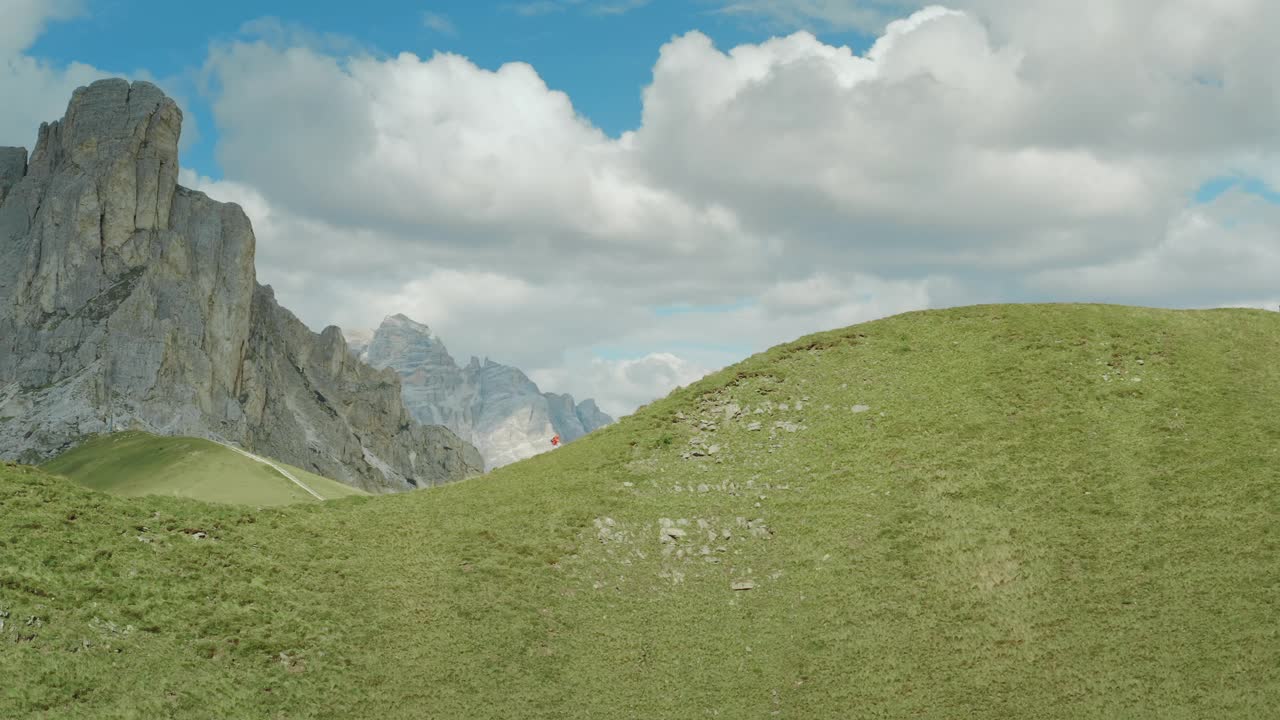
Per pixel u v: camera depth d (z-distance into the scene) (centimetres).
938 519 6206
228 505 6575
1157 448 6438
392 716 4753
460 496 7194
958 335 8488
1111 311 8469
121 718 4175
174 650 4775
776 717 4903
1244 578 5112
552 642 5488
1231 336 7844
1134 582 5294
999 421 7088
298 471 13500
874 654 5231
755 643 5481
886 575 5822
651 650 5472
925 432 7156
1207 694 4466
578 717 4916
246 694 4625
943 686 4912
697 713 4969
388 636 5353
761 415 7912
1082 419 6912
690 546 6425
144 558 5469
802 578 5962
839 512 6506
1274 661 4538
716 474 7219
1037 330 8244
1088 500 6050
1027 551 5725
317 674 4931
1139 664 4750
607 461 7538
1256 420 6556
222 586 5447
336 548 6231
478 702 4944
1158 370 7394
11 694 4072
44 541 5253
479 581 5950
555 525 6625
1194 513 5725
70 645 4509
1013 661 4975
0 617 4494
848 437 7350
